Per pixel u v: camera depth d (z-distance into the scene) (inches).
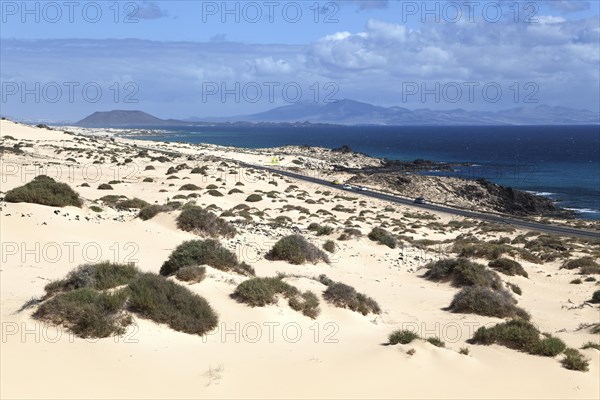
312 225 1416.1
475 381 414.9
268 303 545.6
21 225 896.3
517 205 3422.7
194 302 476.1
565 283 1055.0
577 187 4271.7
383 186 3651.6
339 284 650.2
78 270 556.4
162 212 1095.0
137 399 347.9
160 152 4340.6
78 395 341.7
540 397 399.2
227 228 1072.8
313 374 408.5
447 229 2058.3
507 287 949.2
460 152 7726.4
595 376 444.5
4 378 344.2
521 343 495.5
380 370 418.9
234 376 392.8
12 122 4672.7
